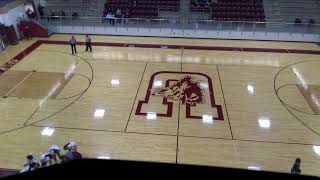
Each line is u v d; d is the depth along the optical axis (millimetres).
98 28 19484
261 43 18312
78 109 10953
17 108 10992
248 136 9547
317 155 8758
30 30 18781
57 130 9766
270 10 20109
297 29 18828
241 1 20406
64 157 7535
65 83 12875
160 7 20453
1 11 17031
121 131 9719
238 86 12750
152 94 12000
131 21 19797
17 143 9117
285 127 10039
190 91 12242
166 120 10320
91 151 8789
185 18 20000
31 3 19562
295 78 13570
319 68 14672
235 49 17219
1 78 13297
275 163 8398
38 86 12602
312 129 9961
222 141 9289
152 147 8977
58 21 20297
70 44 16641
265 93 12219
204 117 10516
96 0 21016
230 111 10906
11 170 8031
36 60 15375
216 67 14672
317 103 11523
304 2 20344
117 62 15133
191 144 9125
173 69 14336
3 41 17000
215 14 19922
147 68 14414
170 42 18328
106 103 11320
